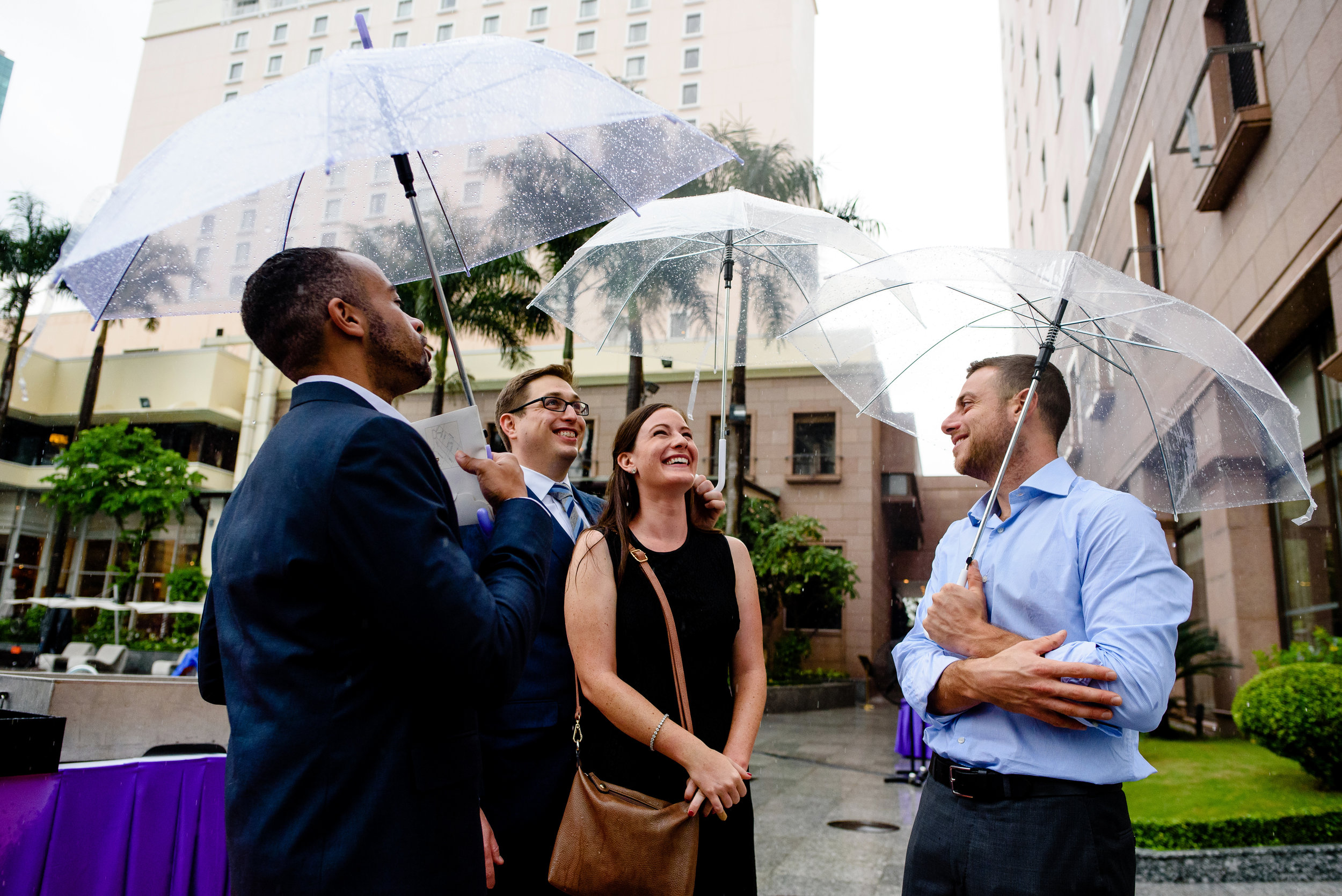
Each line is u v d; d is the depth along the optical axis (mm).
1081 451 2373
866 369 2818
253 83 39656
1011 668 1613
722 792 1742
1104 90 13805
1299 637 8344
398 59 1494
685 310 3396
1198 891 4074
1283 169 6738
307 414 1380
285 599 1237
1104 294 1807
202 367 27422
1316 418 7824
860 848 4902
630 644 1976
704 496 2320
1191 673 8812
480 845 1362
